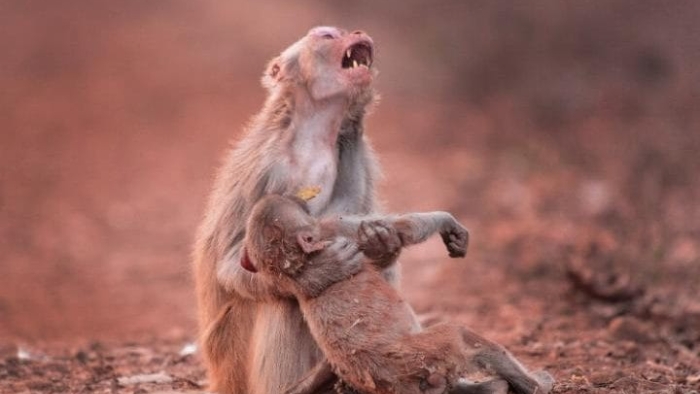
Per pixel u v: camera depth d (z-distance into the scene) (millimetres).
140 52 34281
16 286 16766
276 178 8312
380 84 33469
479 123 29859
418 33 36594
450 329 7445
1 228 20969
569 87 32375
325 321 7539
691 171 20875
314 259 7637
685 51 34375
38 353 11445
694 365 9906
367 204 8664
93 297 16031
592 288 12703
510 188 21125
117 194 23688
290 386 7945
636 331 11156
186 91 32031
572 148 24250
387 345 7355
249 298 8141
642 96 30953
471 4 37781
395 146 27266
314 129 8562
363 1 38312
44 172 25672
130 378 9891
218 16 36469
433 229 8125
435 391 7285
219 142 28125
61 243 19812
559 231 16828
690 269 13914
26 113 30203
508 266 15242
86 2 36875
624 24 36125
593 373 9461
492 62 34625
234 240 8258
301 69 8602
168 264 18047
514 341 10992
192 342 12070
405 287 14641
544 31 36031
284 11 37312
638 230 16031
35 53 34031
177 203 22781
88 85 32312
